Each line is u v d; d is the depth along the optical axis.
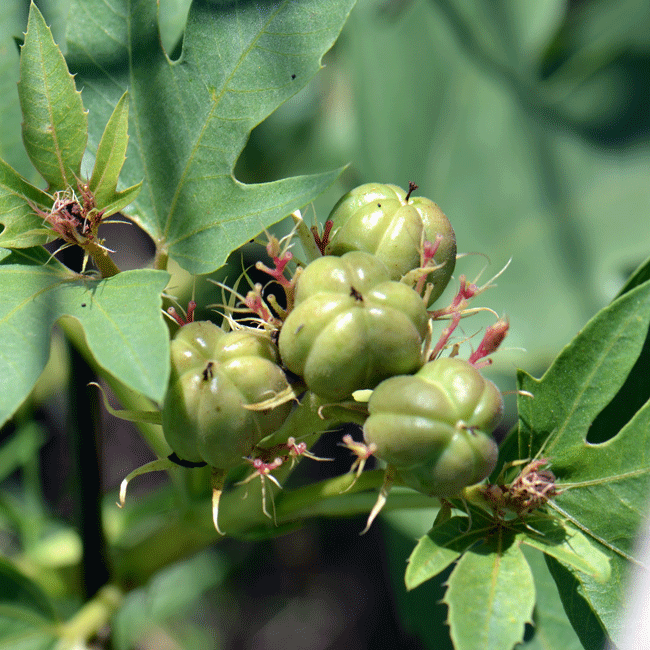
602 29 0.47
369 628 0.60
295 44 0.28
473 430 0.27
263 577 0.61
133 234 0.54
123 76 0.29
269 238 0.28
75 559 0.32
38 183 0.30
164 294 0.28
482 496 0.28
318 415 0.28
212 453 0.27
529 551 0.31
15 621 0.30
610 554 0.28
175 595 0.40
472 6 0.45
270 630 0.60
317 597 0.62
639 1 0.46
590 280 0.41
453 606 0.27
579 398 0.28
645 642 0.28
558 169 0.43
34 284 0.27
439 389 0.27
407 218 0.28
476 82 0.45
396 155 0.44
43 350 0.27
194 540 0.31
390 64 0.44
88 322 0.27
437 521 0.28
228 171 0.28
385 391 0.27
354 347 0.27
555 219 0.42
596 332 0.28
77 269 0.30
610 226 0.42
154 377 0.26
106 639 0.30
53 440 0.52
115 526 0.32
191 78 0.28
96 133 0.29
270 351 0.28
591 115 0.45
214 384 0.27
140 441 0.56
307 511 0.29
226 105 0.28
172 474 0.30
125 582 0.31
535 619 0.31
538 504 0.28
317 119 0.49
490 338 0.28
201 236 0.28
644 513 0.28
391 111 0.44
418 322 0.27
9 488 0.51
